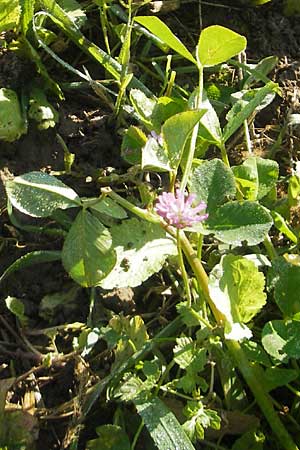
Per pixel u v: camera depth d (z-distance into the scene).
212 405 0.21
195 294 0.23
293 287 0.22
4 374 0.22
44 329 0.23
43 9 0.27
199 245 0.23
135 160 0.25
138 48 0.29
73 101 0.27
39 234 0.24
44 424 0.21
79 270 0.21
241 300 0.21
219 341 0.21
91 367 0.22
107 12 0.29
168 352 0.23
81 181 0.26
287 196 0.26
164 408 0.20
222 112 0.28
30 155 0.26
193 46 0.29
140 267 0.22
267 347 0.20
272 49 0.30
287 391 0.22
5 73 0.26
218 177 0.22
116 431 0.21
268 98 0.27
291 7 0.31
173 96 0.28
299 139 0.28
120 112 0.27
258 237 0.21
